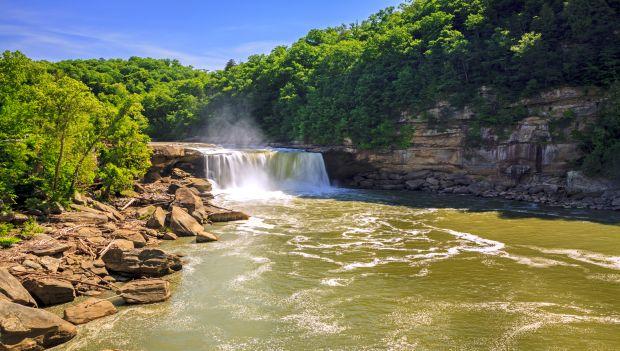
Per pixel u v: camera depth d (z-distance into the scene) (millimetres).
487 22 58094
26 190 30531
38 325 14312
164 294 18688
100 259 21688
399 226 33000
